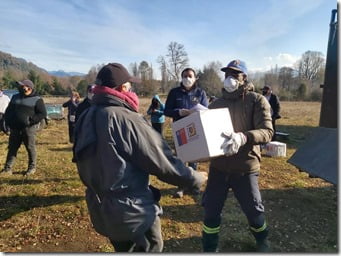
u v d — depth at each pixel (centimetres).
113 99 199
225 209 452
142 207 201
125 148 191
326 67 411
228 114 265
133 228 199
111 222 200
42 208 449
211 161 297
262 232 296
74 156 212
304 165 366
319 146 372
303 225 405
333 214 438
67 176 607
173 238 369
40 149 920
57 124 1609
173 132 285
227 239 368
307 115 2333
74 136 212
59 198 489
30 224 399
